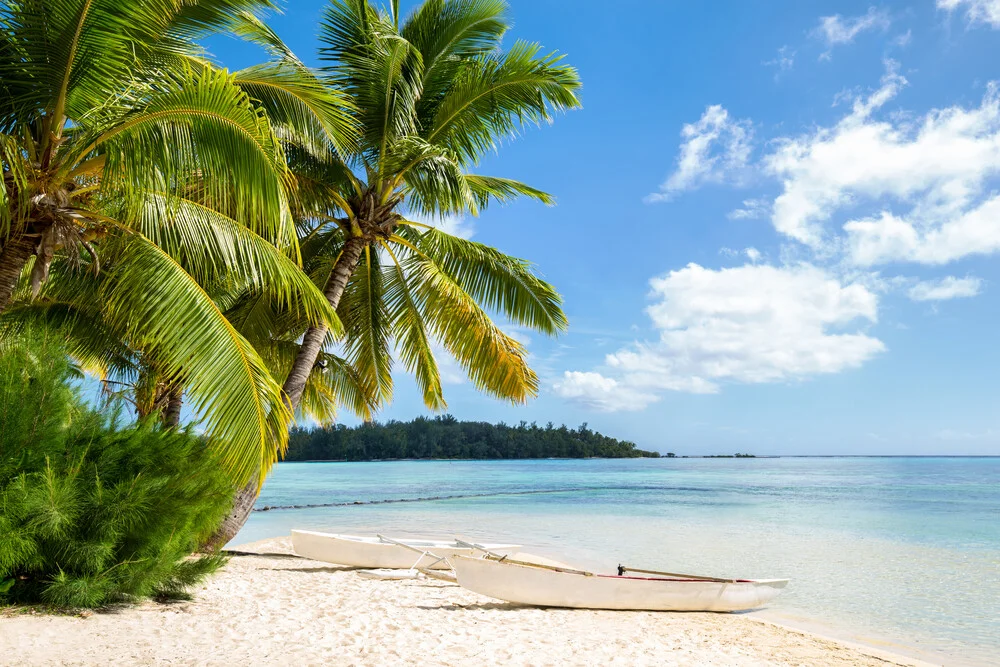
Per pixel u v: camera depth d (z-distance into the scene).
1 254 6.69
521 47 12.34
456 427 151.75
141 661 4.98
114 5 7.00
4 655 4.82
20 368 6.80
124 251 7.69
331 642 6.04
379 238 12.70
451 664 5.64
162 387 12.59
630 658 6.39
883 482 58.09
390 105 12.29
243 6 8.98
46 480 6.07
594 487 49.19
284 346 15.07
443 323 13.48
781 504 32.56
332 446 125.00
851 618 9.77
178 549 7.28
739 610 10.03
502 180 13.87
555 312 14.10
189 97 6.57
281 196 7.32
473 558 8.80
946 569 14.12
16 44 6.82
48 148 6.89
